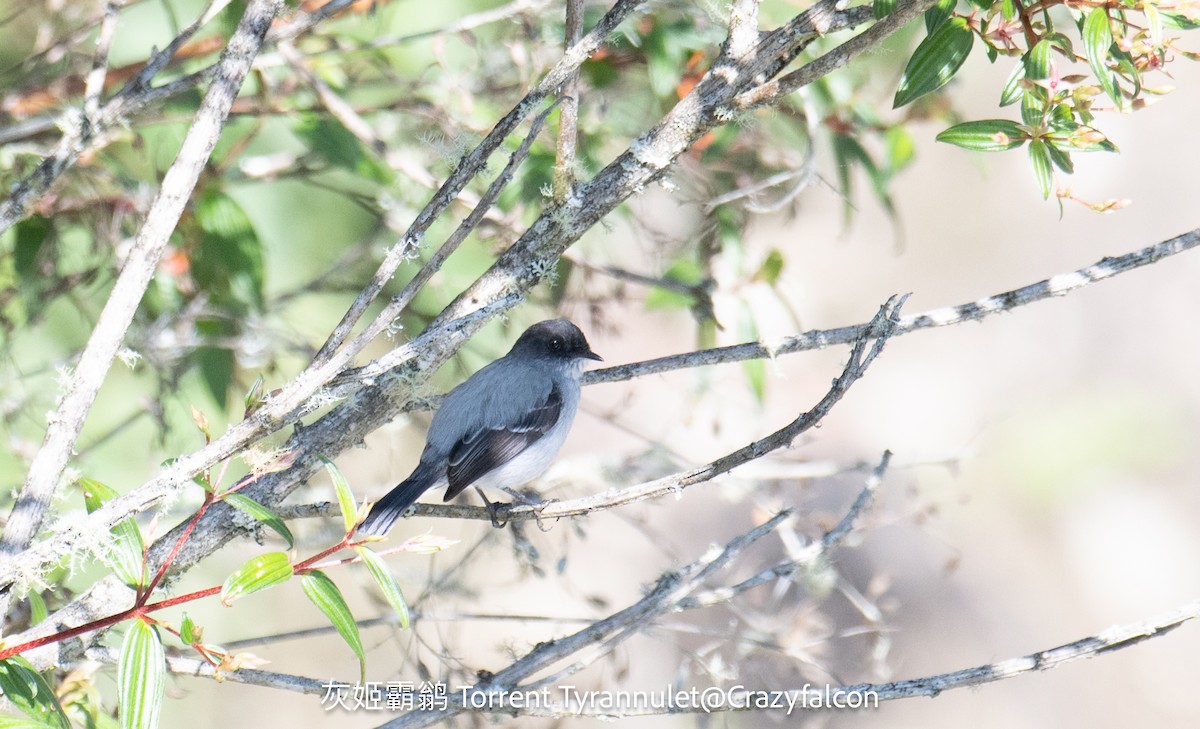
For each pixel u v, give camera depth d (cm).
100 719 737
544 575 953
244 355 1105
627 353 1898
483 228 1115
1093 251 2416
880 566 2019
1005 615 2108
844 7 721
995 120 651
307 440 726
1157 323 2411
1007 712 2050
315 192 1205
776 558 1841
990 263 2362
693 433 1530
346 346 577
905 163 1159
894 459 1202
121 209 1066
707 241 1198
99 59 733
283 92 1104
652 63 1045
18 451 1058
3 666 540
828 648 1856
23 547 566
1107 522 2252
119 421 1166
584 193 715
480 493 1075
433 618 864
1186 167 2409
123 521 551
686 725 1237
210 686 1526
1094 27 621
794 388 2209
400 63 1152
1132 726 2075
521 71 1116
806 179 1002
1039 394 2362
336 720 1534
